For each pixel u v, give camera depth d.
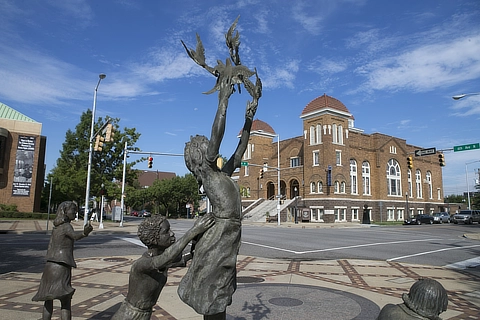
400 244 17.41
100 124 45.16
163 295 6.54
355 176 46.78
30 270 9.09
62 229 4.30
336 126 44.06
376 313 5.61
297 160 50.25
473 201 78.12
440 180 60.62
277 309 5.78
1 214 34.31
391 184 50.53
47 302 4.30
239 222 2.79
